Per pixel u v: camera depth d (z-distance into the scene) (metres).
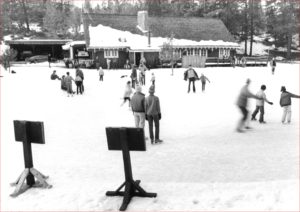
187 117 14.64
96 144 10.28
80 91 21.95
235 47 51.00
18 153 9.09
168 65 45.75
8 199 5.41
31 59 52.69
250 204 4.78
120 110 16.55
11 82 26.91
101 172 7.32
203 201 5.02
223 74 34.41
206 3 72.00
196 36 52.09
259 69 40.81
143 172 7.38
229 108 16.66
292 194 5.01
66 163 8.13
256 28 71.44
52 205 5.11
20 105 17.91
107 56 44.41
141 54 45.12
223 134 11.28
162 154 8.95
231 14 68.00
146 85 26.20
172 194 5.40
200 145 9.87
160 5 82.19
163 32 50.88
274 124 12.66
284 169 7.32
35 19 89.81
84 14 49.88
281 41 73.88
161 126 12.92
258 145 9.62
